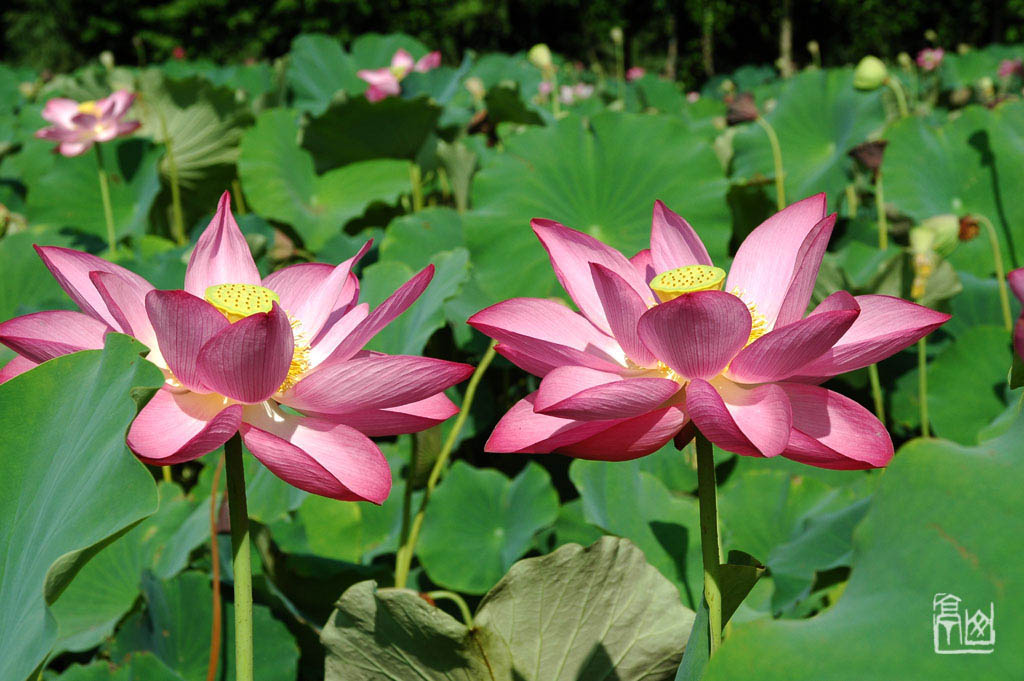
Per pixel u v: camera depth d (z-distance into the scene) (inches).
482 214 66.1
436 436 47.6
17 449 35.1
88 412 34.6
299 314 38.6
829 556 45.8
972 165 76.8
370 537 52.6
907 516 31.6
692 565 44.4
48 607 31.5
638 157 67.1
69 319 36.7
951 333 67.4
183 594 44.4
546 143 67.8
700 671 33.5
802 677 30.8
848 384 63.0
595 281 35.1
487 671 37.4
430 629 36.7
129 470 32.9
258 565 47.0
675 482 55.2
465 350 62.1
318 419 35.7
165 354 34.6
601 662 37.9
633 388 33.3
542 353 36.0
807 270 34.6
